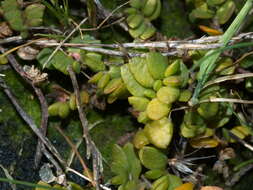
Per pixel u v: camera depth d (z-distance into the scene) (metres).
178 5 0.24
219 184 0.24
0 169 0.22
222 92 0.22
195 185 0.23
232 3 0.23
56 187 0.21
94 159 0.21
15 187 0.22
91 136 0.23
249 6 0.21
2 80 0.22
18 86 0.22
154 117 0.21
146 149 0.21
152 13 0.22
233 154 0.23
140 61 0.21
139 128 0.22
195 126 0.22
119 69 0.22
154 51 0.22
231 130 0.23
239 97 0.23
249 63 0.22
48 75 0.22
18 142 0.22
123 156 0.21
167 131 0.21
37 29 0.22
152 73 0.21
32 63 0.22
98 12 0.23
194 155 0.23
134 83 0.21
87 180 0.22
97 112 0.23
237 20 0.21
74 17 0.23
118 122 0.23
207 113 0.21
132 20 0.22
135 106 0.21
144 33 0.22
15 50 0.22
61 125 0.23
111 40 0.23
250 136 0.24
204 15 0.23
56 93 0.22
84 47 0.22
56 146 0.23
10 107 0.22
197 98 0.22
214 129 0.22
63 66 0.21
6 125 0.22
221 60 0.22
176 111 0.23
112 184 0.22
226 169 0.24
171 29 0.24
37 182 0.22
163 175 0.22
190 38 0.24
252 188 0.24
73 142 0.23
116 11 0.23
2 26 0.22
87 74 0.23
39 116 0.22
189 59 0.22
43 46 0.22
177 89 0.21
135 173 0.21
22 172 0.22
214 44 0.21
